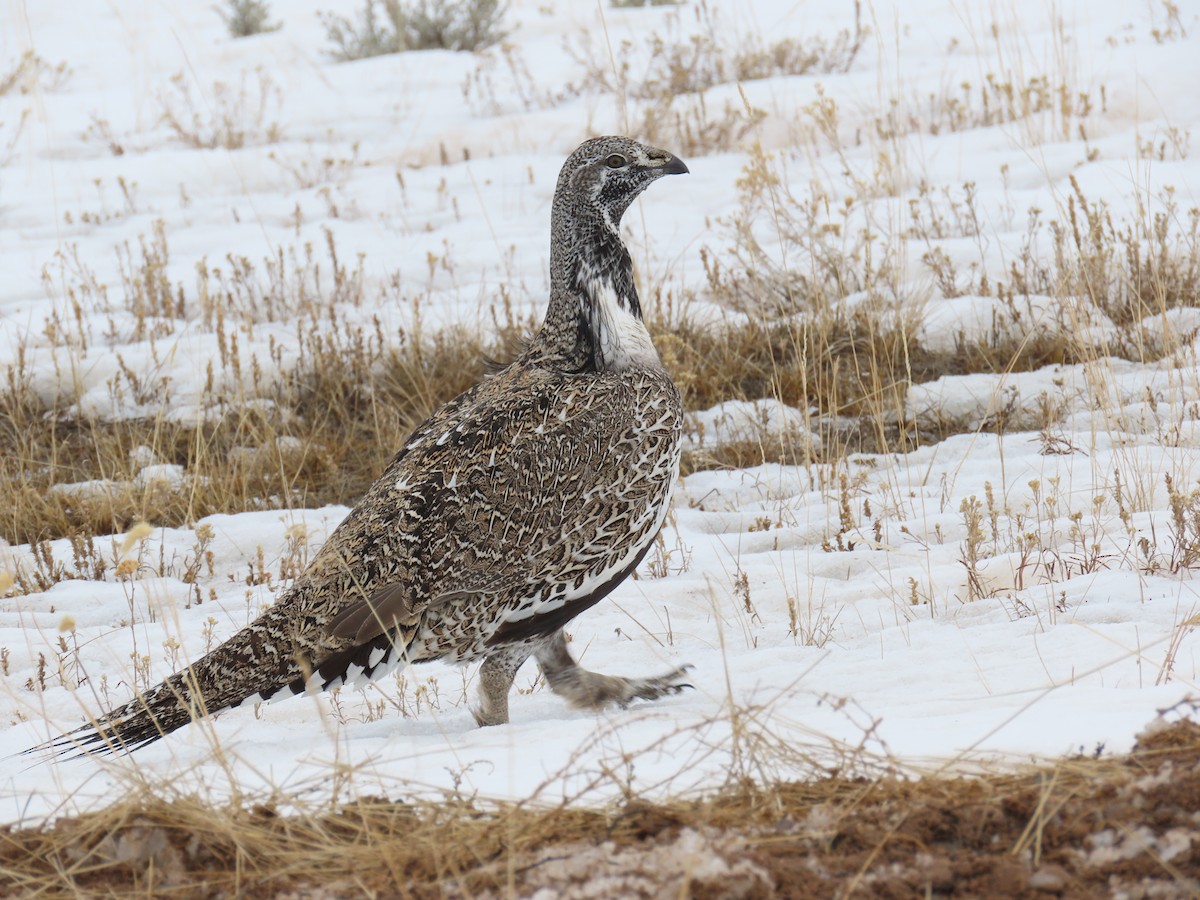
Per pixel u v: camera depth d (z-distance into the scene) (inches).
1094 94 799.1
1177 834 195.6
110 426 553.0
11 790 261.0
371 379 557.3
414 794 226.7
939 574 384.8
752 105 823.1
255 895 205.2
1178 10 924.0
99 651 371.2
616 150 322.7
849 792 219.8
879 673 307.3
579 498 302.5
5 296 658.8
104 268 689.0
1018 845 197.6
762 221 694.5
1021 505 432.1
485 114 895.7
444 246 687.1
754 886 189.8
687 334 581.9
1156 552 376.5
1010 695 274.8
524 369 328.8
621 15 1084.5
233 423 547.5
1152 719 235.3
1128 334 556.1
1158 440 470.0
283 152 849.5
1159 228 599.2
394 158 835.4
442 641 296.5
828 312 573.3
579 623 374.3
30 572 438.3
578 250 325.1
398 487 298.4
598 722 270.8
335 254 656.4
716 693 306.3
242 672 283.6
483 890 197.2
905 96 833.5
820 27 997.2
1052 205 674.8
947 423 525.3
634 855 200.5
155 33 1169.4
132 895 207.9
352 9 1216.2
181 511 484.4
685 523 452.4
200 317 637.9
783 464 501.0
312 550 446.3
